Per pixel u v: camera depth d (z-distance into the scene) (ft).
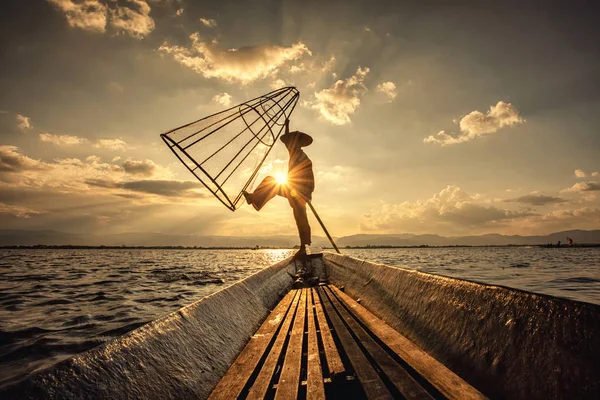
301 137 21.26
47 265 89.35
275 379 6.81
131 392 4.62
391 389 5.80
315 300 14.98
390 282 11.78
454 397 5.17
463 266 81.10
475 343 6.16
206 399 5.73
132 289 38.63
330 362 6.96
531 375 4.75
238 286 11.89
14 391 3.45
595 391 3.83
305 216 24.63
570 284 43.75
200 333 7.40
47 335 18.83
